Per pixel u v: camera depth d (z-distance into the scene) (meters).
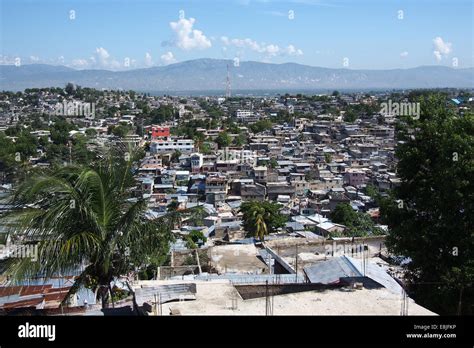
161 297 9.22
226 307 8.87
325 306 9.01
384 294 9.66
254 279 15.06
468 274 11.77
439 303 12.27
